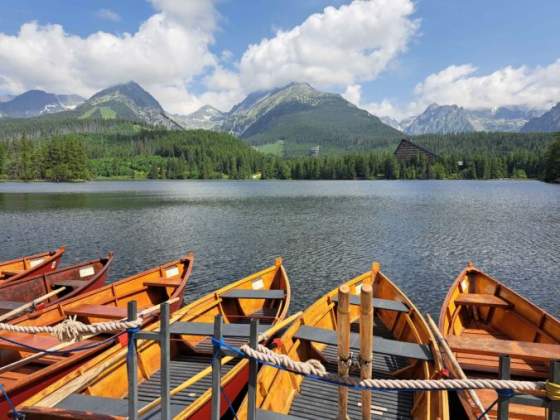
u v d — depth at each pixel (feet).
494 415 26.14
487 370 32.30
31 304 43.29
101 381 27.32
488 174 621.72
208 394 24.82
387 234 127.44
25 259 67.82
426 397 25.90
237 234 127.65
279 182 615.98
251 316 48.16
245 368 30.81
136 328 18.62
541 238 119.96
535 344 29.40
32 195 296.71
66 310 40.22
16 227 141.49
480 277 50.29
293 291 71.00
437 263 90.43
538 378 31.81
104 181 627.46
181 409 25.02
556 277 79.00
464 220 160.35
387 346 31.14
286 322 33.68
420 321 37.01
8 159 525.75
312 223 152.87
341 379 16.67
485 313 46.52
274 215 179.32
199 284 74.90
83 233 129.08
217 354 17.85
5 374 32.32
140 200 262.26
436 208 208.33
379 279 51.24
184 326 34.12
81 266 60.80
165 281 53.11
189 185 510.58
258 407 24.48
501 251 102.53
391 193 336.90
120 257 96.58
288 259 94.32
